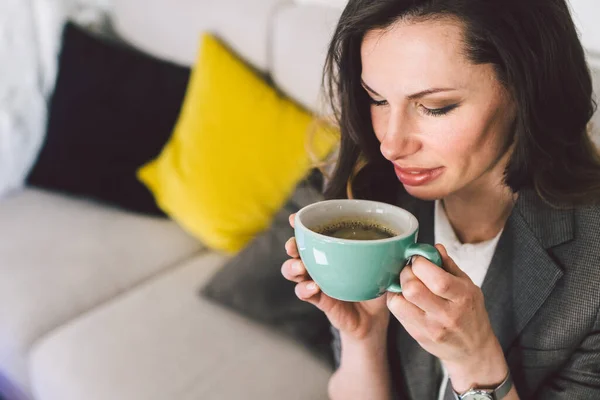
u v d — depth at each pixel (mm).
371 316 807
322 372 1114
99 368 1114
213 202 1493
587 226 725
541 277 734
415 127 646
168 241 1589
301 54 1426
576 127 715
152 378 1084
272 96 1461
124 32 1872
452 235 841
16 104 1963
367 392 859
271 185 1431
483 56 597
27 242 1549
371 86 652
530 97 637
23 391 1303
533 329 751
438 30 588
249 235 1478
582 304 711
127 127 1720
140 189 1683
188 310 1274
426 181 683
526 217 755
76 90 1784
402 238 524
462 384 658
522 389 779
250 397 1048
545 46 626
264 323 1209
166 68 1726
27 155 1990
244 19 1542
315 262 549
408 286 539
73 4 2000
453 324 560
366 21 618
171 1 1703
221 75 1524
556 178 734
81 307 1330
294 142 1395
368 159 833
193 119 1559
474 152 651
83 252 1507
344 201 618
